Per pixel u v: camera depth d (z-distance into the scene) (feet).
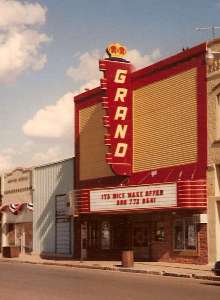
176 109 108.27
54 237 150.71
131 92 119.34
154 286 69.97
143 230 118.11
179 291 64.28
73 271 97.96
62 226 147.13
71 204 126.11
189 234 104.94
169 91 110.11
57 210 149.69
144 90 116.26
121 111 117.80
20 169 172.04
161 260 111.65
